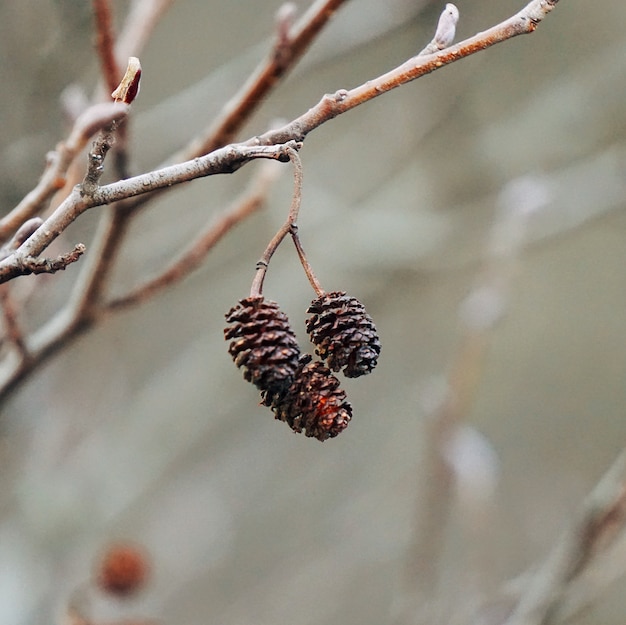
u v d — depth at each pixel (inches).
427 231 52.8
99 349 47.8
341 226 53.8
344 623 64.5
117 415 51.7
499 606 33.7
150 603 53.1
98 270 29.8
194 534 58.2
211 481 61.8
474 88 54.3
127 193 26.0
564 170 54.3
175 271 30.2
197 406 53.0
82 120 27.6
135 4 33.3
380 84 26.4
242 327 26.0
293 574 65.3
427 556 35.1
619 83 53.1
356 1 41.6
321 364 26.5
